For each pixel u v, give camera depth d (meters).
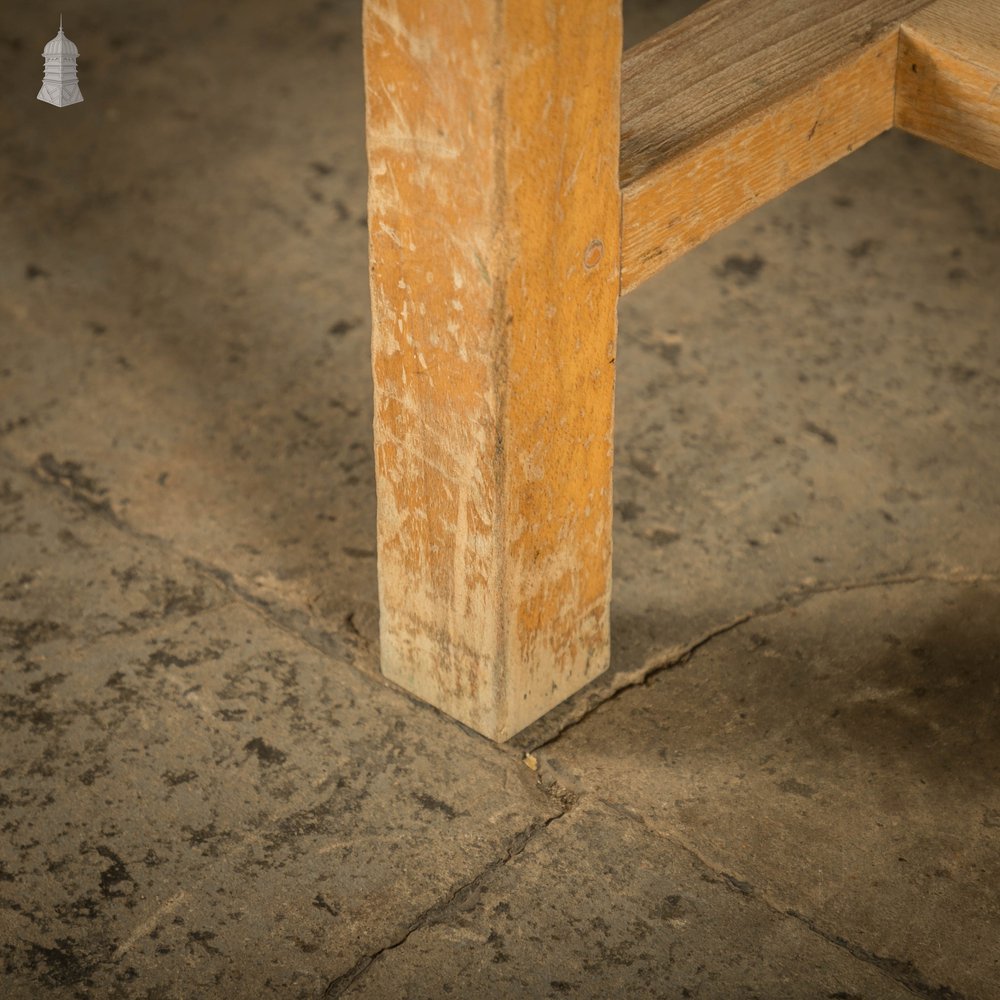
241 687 2.11
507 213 1.57
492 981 1.73
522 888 1.84
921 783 1.96
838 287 2.89
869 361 2.71
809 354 2.73
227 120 3.38
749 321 2.81
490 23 1.45
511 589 1.87
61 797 1.95
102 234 3.04
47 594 2.26
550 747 2.02
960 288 2.88
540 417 1.76
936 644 2.17
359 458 2.53
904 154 3.27
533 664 1.99
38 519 2.40
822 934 1.78
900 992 1.71
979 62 1.82
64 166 3.23
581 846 1.89
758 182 1.83
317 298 2.88
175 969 1.75
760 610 2.23
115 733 2.04
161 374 2.70
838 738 2.03
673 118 1.77
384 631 2.08
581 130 1.60
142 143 3.30
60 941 1.78
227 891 1.83
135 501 2.44
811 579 2.28
